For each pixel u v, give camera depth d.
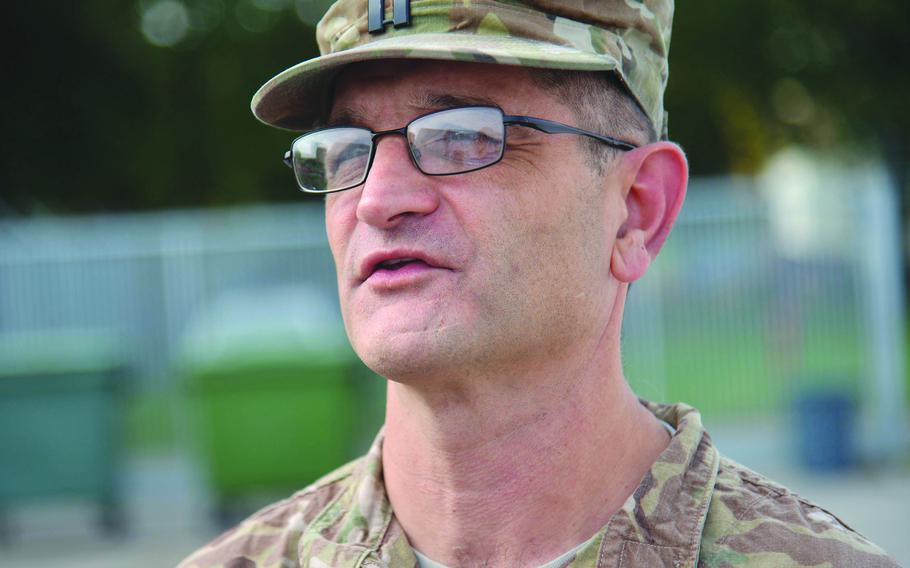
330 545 3.24
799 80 33.72
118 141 32.66
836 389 15.76
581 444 3.08
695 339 17.25
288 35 34.03
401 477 3.24
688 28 33.19
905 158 27.92
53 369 13.84
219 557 3.48
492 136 2.94
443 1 3.00
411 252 2.90
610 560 2.93
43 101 31.64
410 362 2.88
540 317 2.95
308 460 13.95
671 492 3.03
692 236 17.34
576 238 3.01
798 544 2.93
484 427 3.04
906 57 32.50
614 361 3.17
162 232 18.61
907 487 14.23
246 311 17.53
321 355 13.95
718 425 17.09
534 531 3.07
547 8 3.02
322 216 18.91
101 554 13.40
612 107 3.13
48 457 13.88
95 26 31.27
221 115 33.66
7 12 30.38
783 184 17.98
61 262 18.61
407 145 2.99
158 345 18.45
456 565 3.14
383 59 3.05
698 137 36.41
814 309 17.00
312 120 3.53
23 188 32.19
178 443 17.67
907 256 16.94
